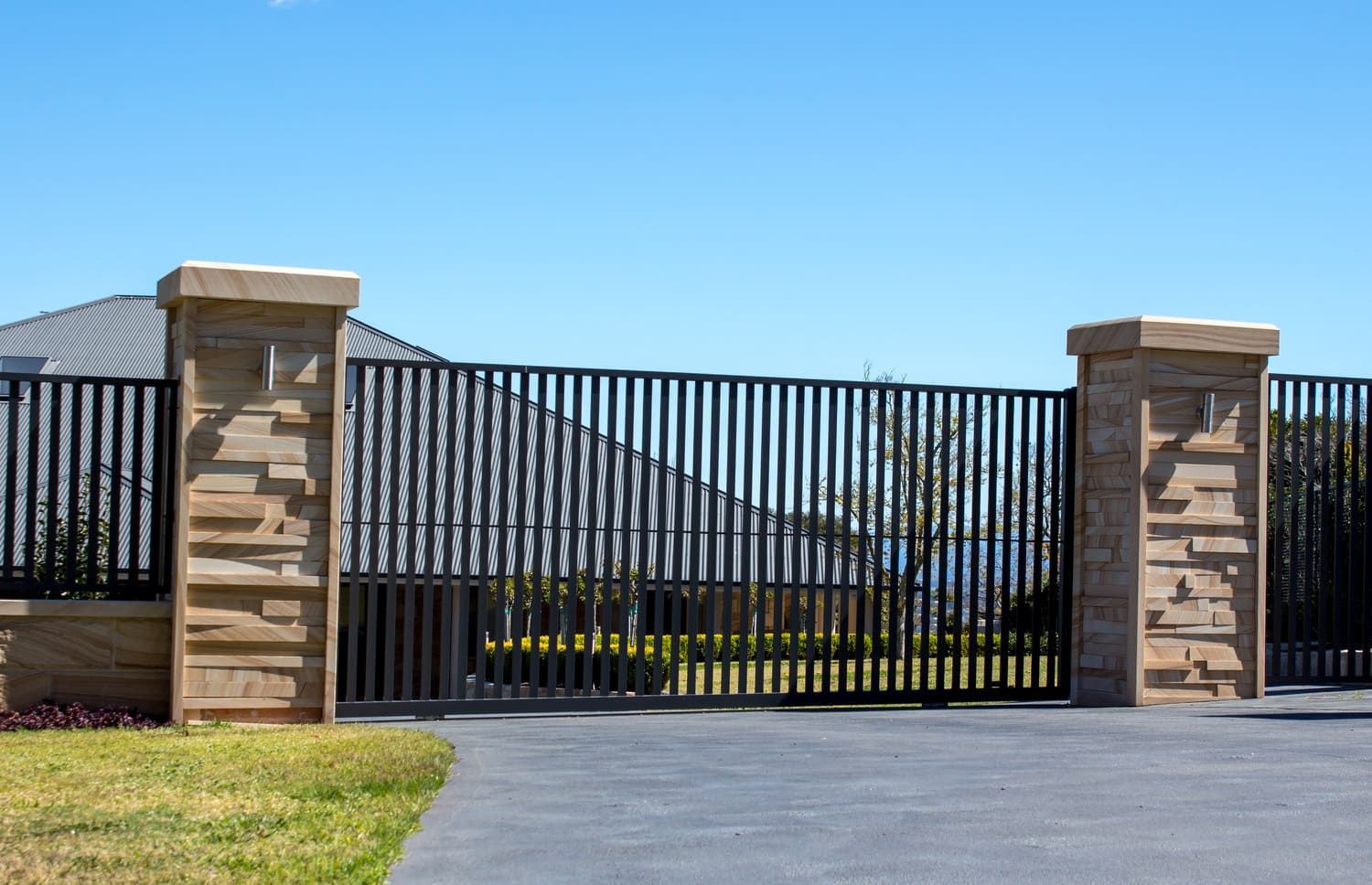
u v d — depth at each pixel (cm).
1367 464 1081
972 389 1038
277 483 881
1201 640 1011
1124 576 1000
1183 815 532
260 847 478
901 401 1023
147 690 875
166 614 873
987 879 434
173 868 449
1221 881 429
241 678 875
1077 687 1033
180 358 891
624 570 972
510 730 866
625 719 937
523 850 479
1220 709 950
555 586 955
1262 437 1025
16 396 876
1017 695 1047
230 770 643
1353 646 1089
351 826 511
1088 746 743
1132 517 992
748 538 993
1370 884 425
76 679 866
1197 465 1009
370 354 2225
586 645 962
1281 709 951
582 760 704
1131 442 997
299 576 883
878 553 1020
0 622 854
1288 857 459
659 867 453
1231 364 1023
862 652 1020
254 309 880
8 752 714
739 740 795
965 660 1531
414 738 777
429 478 944
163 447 897
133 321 2536
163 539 898
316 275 880
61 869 446
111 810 541
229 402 876
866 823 520
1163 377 1002
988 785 605
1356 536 1095
